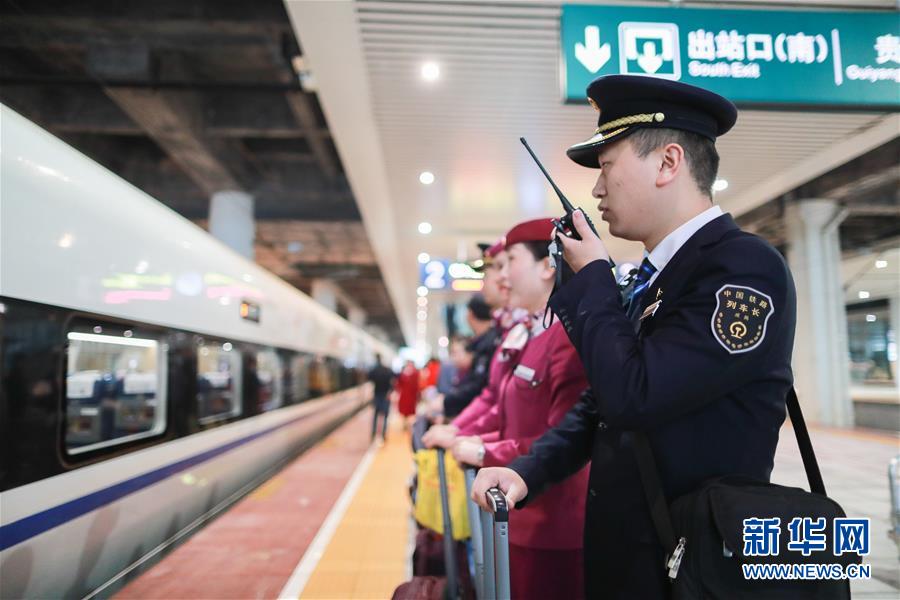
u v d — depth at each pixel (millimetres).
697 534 870
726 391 932
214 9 5801
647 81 1056
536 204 7766
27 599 2473
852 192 8156
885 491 4023
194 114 8031
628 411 926
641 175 1081
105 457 3104
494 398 2498
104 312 3115
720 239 1026
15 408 2406
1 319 2334
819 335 8617
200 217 12383
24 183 2506
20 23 5949
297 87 7230
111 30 5977
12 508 2381
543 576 1609
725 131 1135
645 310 1079
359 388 17828
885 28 2922
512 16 3764
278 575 3521
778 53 2893
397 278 15039
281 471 7023
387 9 3717
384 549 4012
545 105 4938
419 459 2449
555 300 1095
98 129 8266
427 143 5785
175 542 4012
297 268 19719
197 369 4496
